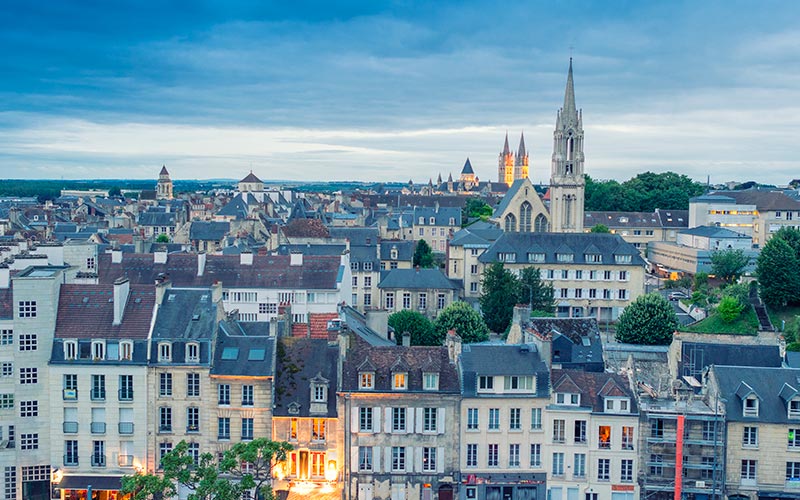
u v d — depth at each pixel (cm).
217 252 18838
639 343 15088
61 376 9644
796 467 9488
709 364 11362
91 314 9938
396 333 14700
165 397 9650
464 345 10119
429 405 9600
